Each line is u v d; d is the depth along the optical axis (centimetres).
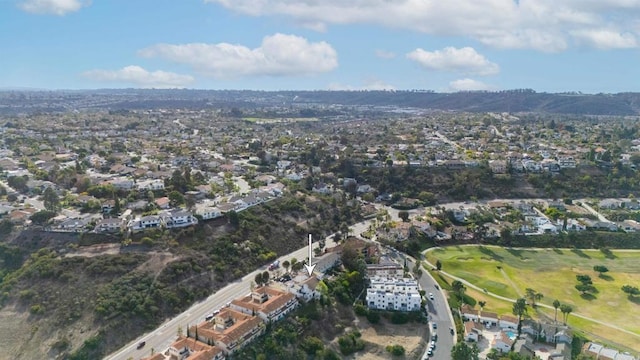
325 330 18400
